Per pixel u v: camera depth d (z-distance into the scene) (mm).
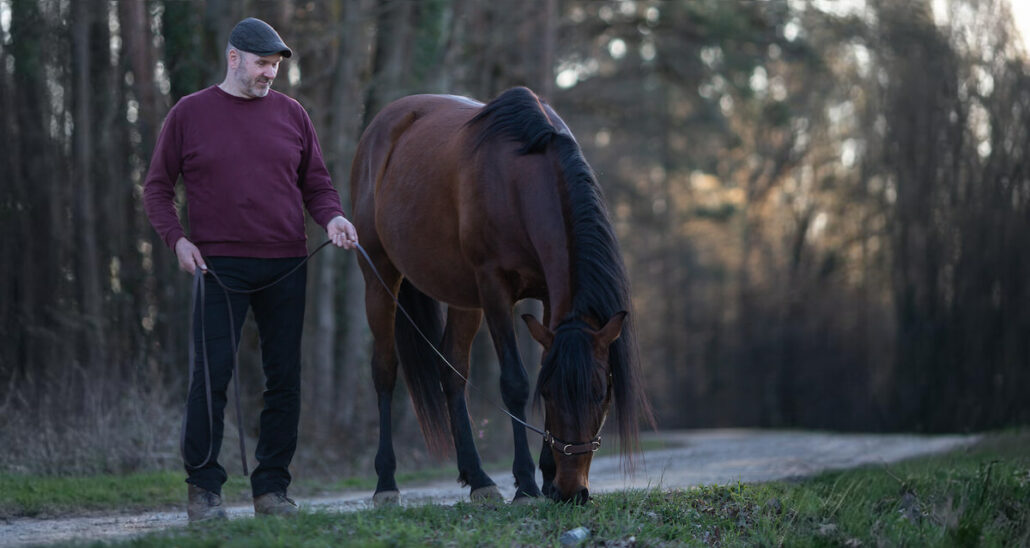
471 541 4129
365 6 13766
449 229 5664
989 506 5375
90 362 10703
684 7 22000
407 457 13422
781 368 30578
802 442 16078
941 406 20266
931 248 20734
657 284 38250
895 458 10703
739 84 24156
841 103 31266
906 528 4934
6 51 10820
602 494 5363
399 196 5992
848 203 29859
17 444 9008
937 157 20953
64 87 11273
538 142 5180
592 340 4480
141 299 11992
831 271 30406
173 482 8172
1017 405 19000
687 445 17859
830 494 5781
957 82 20797
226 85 4969
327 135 13648
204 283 4805
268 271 4934
